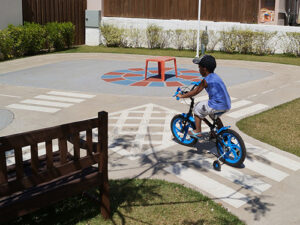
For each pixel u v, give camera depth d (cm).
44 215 412
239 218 410
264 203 443
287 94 1013
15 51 1675
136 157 578
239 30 1891
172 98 957
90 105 882
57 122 749
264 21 2041
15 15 1719
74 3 2097
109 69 1416
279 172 529
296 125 735
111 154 589
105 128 378
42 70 1377
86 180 375
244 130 703
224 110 535
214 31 1956
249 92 1038
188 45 2027
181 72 1372
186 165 549
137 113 816
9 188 322
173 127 642
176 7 2089
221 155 539
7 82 1157
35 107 862
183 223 396
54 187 352
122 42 2147
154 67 1485
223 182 496
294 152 600
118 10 2170
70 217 407
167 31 2045
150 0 2117
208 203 436
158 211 418
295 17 2552
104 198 396
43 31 1783
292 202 447
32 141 330
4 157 315
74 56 1752
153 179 497
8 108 852
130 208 424
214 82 525
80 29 2177
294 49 1814
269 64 1568
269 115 805
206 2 2047
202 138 590
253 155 586
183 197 449
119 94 1001
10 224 395
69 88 1075
